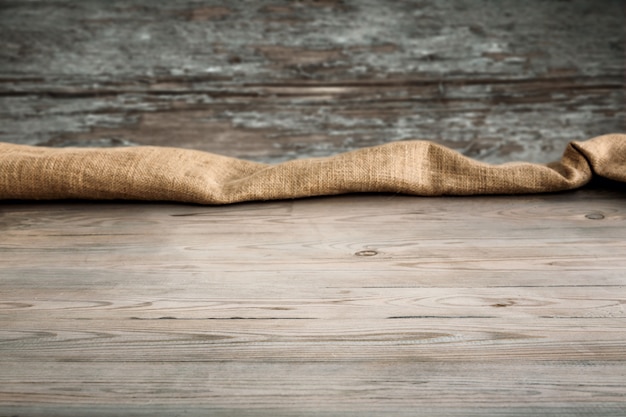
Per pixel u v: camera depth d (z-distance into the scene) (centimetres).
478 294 99
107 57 335
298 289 102
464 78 341
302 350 84
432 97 342
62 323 92
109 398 75
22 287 105
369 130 344
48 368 81
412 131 344
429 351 83
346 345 85
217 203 146
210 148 342
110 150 154
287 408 72
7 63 334
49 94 337
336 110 342
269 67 338
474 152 346
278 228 131
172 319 93
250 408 72
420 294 99
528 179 148
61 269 112
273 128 343
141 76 337
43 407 73
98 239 127
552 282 102
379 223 133
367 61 340
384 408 72
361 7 335
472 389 75
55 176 145
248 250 119
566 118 345
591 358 80
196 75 338
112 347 85
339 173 146
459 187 148
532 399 73
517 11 337
